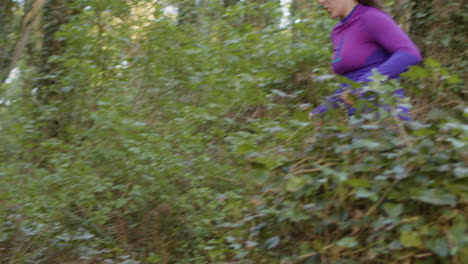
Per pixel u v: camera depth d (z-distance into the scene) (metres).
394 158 1.80
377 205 1.76
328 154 1.94
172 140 4.34
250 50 5.52
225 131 4.76
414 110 2.13
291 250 1.99
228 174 4.14
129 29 5.27
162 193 4.07
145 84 5.08
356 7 2.94
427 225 1.68
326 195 1.87
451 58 5.57
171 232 4.08
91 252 4.10
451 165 1.72
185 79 5.05
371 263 1.78
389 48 2.80
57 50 7.33
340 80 2.04
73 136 4.82
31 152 4.63
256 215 2.04
